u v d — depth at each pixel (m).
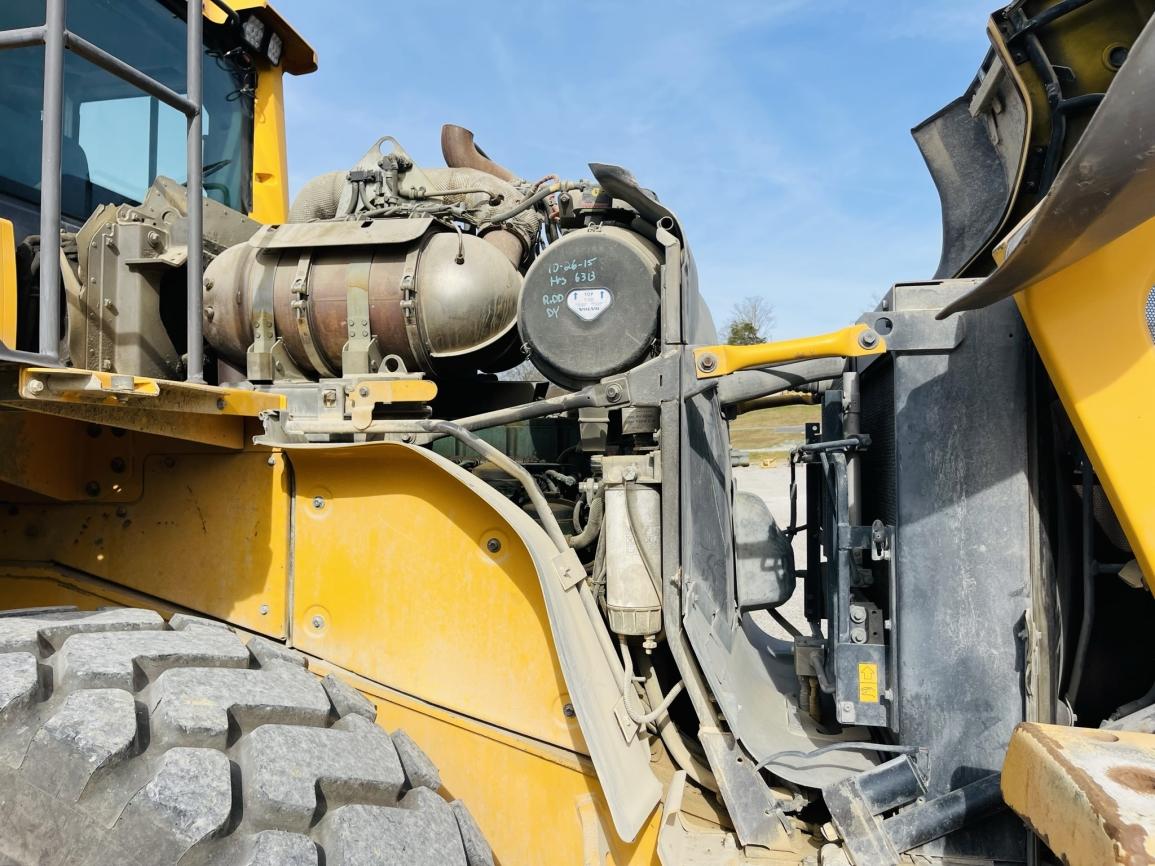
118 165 2.49
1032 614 1.56
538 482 2.63
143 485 1.86
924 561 1.61
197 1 1.64
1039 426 1.59
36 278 1.99
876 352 1.57
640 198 1.87
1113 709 1.71
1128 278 1.35
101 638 1.38
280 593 1.78
